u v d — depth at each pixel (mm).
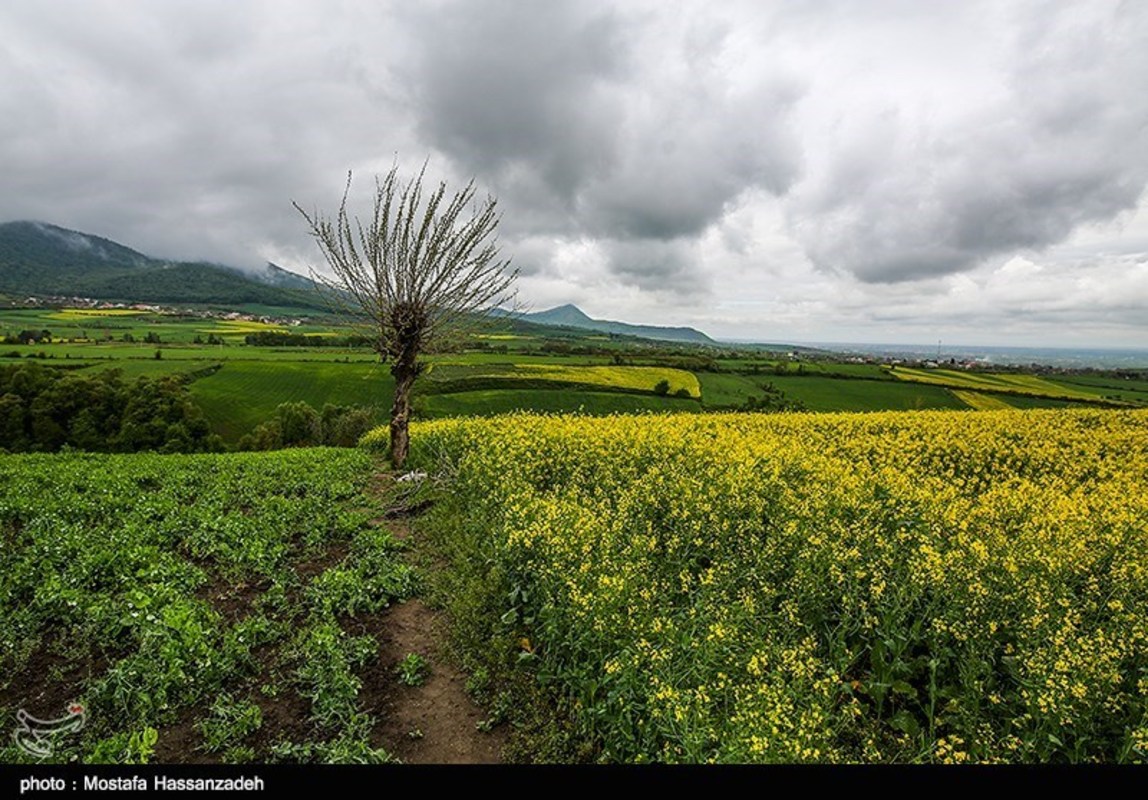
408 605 9633
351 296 19719
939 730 6449
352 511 14195
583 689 6520
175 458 22125
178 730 6262
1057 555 8586
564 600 7613
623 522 10312
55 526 11289
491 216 19969
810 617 7828
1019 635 6949
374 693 7230
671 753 5328
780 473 13898
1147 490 14797
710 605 7469
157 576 9281
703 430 22188
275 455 24172
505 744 6422
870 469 15836
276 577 9875
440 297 19812
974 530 10430
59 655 7355
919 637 7074
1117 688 6547
